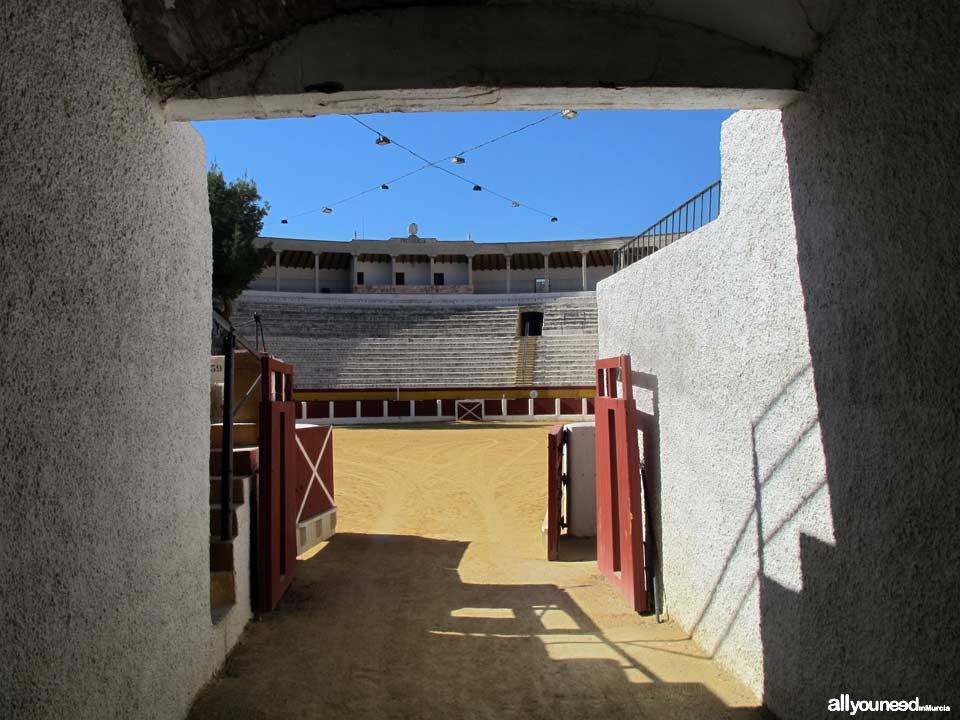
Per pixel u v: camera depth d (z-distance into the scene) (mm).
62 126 2279
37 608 2064
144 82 3043
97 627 2512
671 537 5586
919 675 2486
